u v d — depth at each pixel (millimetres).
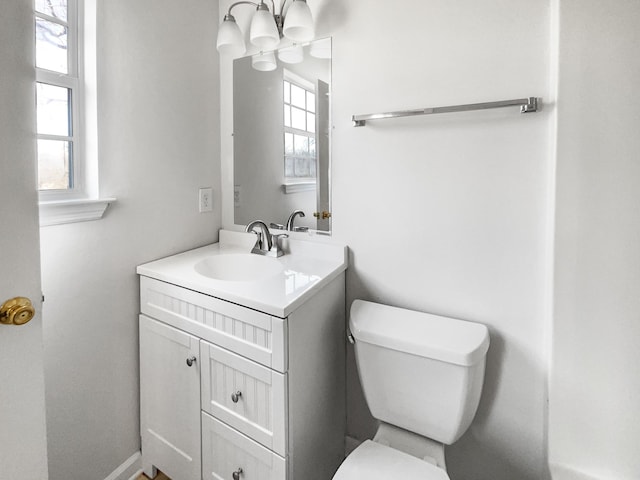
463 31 1213
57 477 1241
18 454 756
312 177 1537
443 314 1331
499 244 1220
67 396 1255
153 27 1444
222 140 1799
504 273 1221
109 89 1307
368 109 1392
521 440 1245
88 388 1316
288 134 1582
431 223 1322
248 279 1579
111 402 1398
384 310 1342
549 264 1126
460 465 1359
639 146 941
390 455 1088
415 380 1148
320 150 1507
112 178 1336
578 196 1018
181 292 1294
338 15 1420
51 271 1185
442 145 1276
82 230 1259
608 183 981
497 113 1183
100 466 1376
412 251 1366
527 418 1228
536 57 1119
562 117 1019
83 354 1294
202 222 1744
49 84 1190
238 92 1719
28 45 711
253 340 1126
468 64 1213
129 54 1365
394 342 1151
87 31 1258
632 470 1017
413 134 1320
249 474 1186
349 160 1451
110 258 1355
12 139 698
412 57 1297
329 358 1376
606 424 1035
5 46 676
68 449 1268
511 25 1146
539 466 1224
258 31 1407
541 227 1152
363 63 1385
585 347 1042
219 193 1818
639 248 963
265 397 1121
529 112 1132
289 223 1614
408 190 1351
